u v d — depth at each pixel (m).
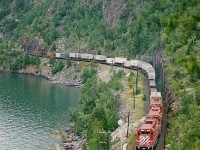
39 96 187.00
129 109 121.06
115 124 110.19
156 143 82.88
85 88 154.50
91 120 105.88
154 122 83.56
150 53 191.25
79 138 123.44
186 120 71.44
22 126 140.25
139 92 138.38
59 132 132.50
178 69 109.62
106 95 134.25
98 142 88.31
